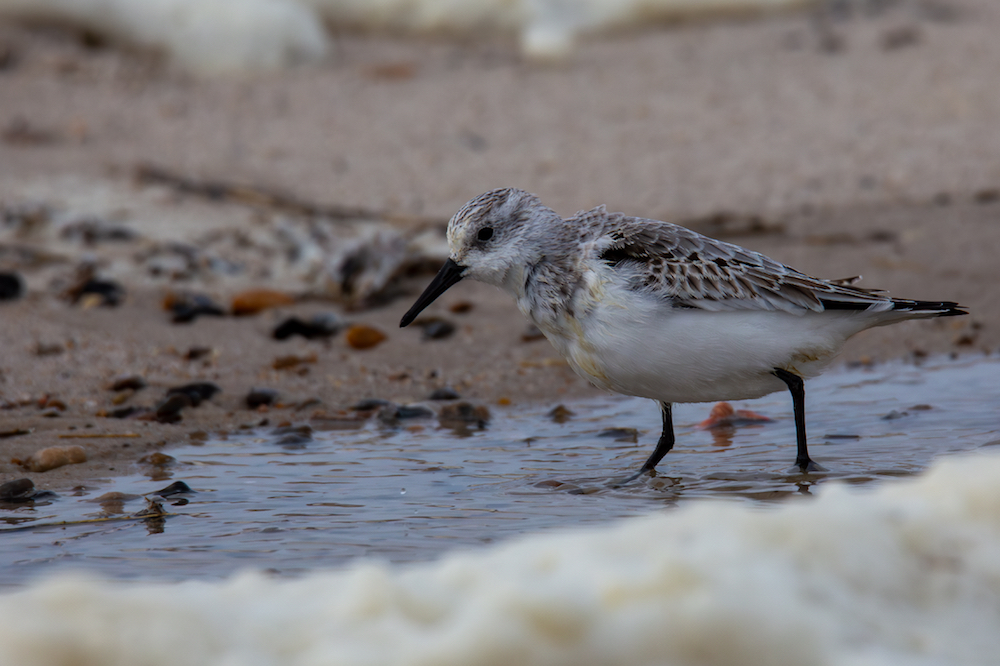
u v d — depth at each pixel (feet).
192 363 40.22
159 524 24.39
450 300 48.67
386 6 94.12
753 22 97.91
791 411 34.32
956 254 51.03
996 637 12.34
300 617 11.78
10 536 23.66
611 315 26.55
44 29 83.87
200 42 83.35
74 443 31.63
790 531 13.21
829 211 58.59
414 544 22.35
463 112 77.20
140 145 68.85
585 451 30.89
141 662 10.95
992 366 38.40
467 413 34.86
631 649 10.90
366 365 40.65
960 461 15.53
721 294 26.11
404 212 59.77
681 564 11.69
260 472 28.91
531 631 10.85
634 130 73.61
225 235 55.57
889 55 86.89
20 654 10.73
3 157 65.21
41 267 50.62
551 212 28.55
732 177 64.75
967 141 68.59
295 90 80.64
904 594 12.76
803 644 11.20
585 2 96.48
